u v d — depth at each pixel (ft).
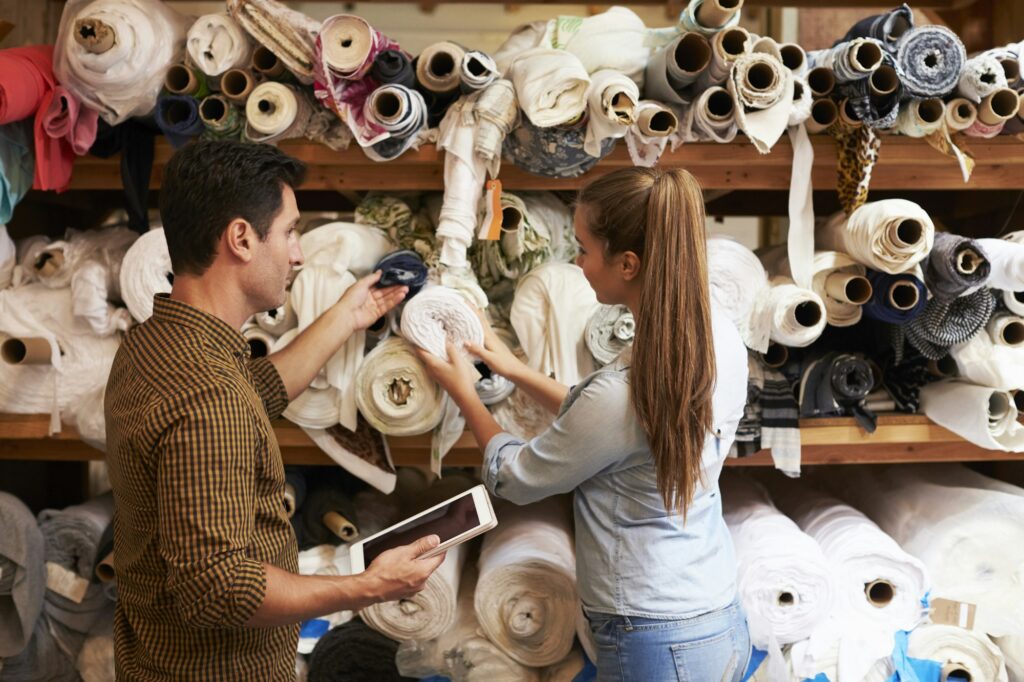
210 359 3.91
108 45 5.38
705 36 5.42
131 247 5.87
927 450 6.47
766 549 6.05
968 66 5.65
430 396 5.75
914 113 5.70
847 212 5.96
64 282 6.27
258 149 4.20
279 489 4.25
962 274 5.65
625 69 5.77
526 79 5.36
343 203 8.73
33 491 8.07
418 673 6.18
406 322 5.51
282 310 5.83
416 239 6.22
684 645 4.66
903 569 6.19
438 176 6.10
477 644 6.12
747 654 5.04
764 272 6.05
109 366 6.23
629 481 4.69
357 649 6.21
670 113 5.55
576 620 6.00
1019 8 7.41
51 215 8.11
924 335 6.01
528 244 6.02
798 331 5.82
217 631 4.03
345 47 5.36
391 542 4.68
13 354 6.30
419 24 12.49
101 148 6.05
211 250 4.08
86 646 6.50
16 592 6.17
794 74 5.62
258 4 5.41
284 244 4.29
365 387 5.78
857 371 6.04
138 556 4.03
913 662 6.25
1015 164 6.27
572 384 5.77
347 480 7.02
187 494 3.59
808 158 5.82
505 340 6.18
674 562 4.72
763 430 6.12
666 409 4.33
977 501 6.43
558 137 5.62
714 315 5.04
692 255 4.30
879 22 5.60
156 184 6.57
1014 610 6.26
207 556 3.58
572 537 6.72
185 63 5.76
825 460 6.49
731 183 6.15
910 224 5.65
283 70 5.69
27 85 5.47
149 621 4.09
